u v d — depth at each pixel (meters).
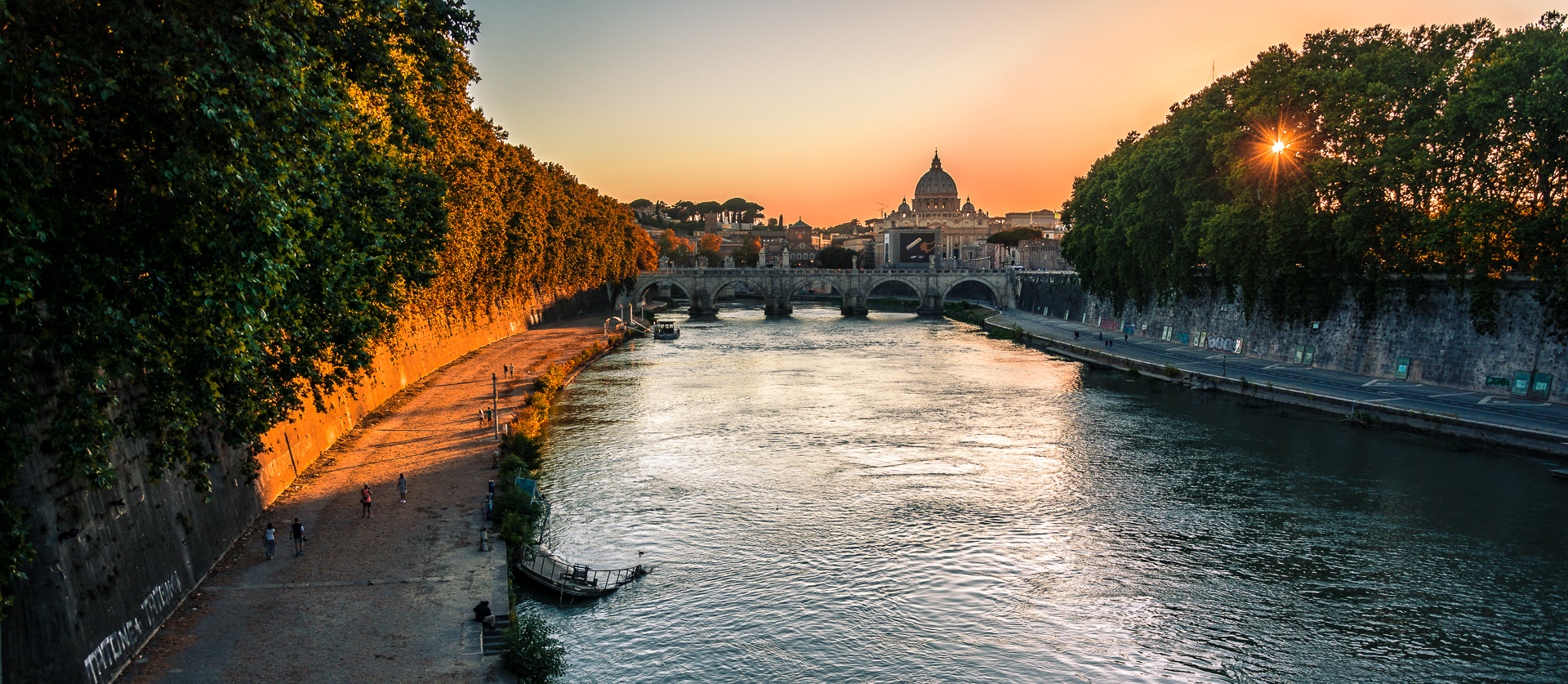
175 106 19.86
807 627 37.09
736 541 46.19
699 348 131.00
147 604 29.80
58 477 25.48
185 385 24.64
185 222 21.17
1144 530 47.53
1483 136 62.97
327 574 35.72
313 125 25.58
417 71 49.06
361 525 41.56
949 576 42.06
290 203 25.53
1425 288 78.06
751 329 164.62
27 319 18.92
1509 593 39.28
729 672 33.53
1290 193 81.12
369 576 35.69
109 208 22.08
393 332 59.50
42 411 25.16
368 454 55.12
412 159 47.19
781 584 41.09
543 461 60.91
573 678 32.97
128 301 21.78
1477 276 68.88
